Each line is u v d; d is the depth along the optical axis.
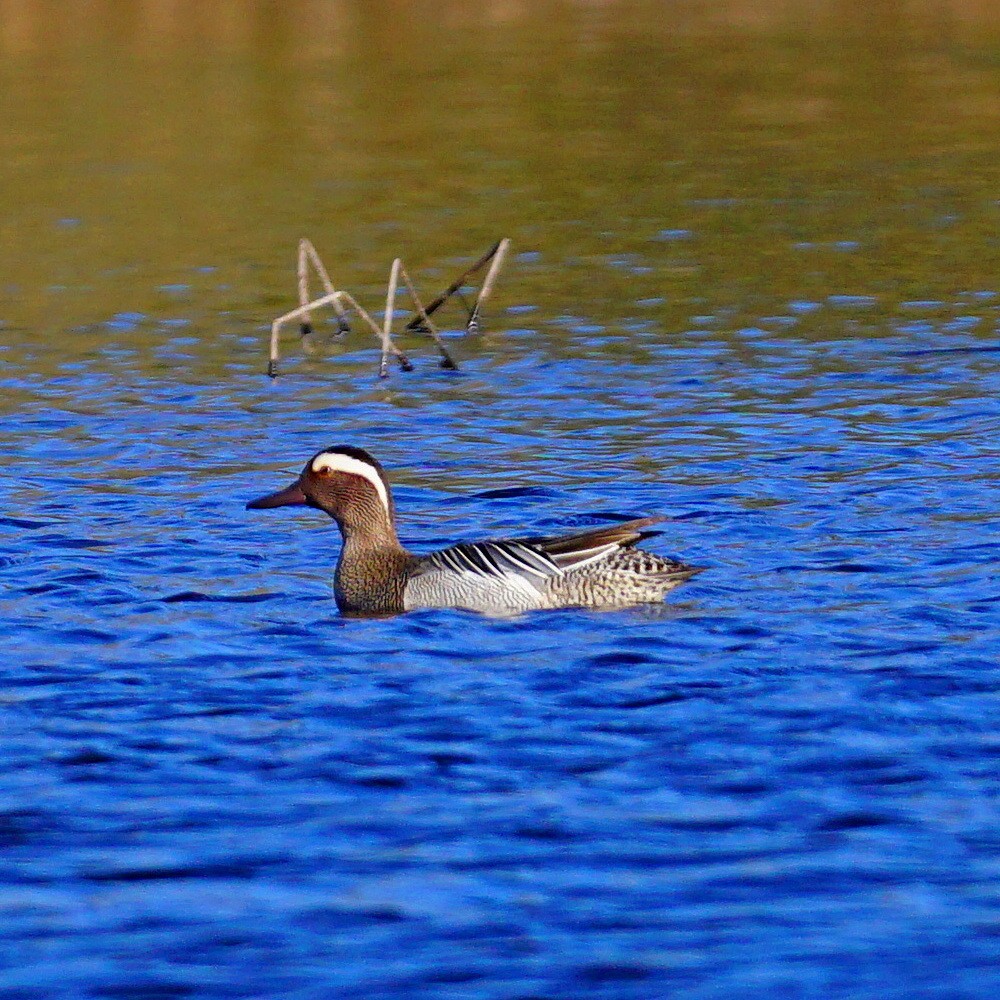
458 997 8.28
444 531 16.88
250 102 43.91
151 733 11.53
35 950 8.77
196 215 33.62
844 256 30.17
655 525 16.62
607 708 11.84
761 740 11.22
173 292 28.58
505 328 26.50
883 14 57.25
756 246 31.11
